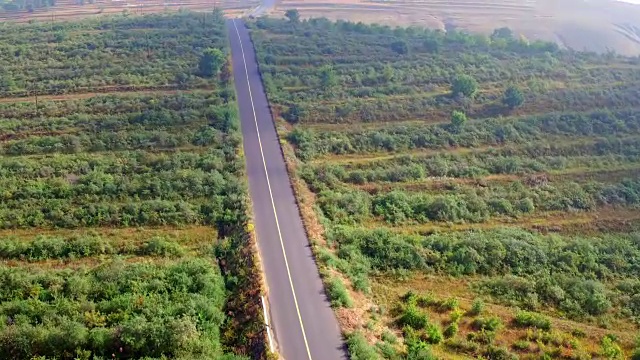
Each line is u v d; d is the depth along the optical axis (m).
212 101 82.94
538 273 52.38
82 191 60.81
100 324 39.97
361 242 54.28
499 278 51.34
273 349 37.53
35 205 58.62
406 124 80.94
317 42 111.75
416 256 52.97
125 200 60.06
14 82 88.38
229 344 39.16
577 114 83.56
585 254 55.72
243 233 52.59
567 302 48.09
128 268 47.56
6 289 44.94
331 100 86.62
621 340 42.91
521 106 86.25
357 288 47.00
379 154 74.38
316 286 44.88
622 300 49.31
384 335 40.66
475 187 67.81
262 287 43.88
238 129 75.75
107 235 54.72
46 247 51.84
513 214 63.19
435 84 92.56
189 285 44.81
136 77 91.69
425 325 42.75
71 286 44.59
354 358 36.72
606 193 67.75
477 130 79.06
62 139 71.88
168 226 56.25
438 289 49.62
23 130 74.81
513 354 39.59
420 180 68.06
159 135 72.81
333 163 70.56
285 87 90.69
